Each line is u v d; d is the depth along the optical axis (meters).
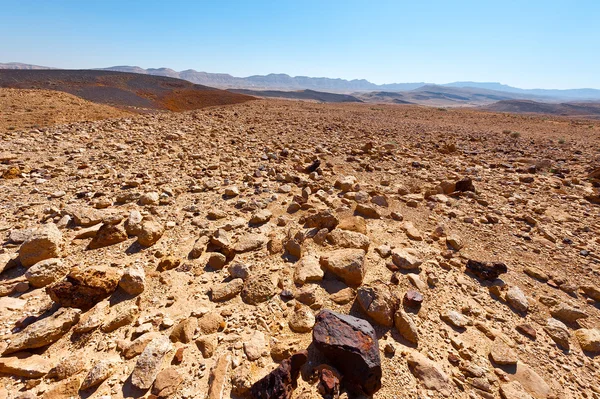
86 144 12.38
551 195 9.48
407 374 3.41
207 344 3.51
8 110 23.45
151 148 12.28
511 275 5.44
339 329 3.46
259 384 2.99
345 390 3.21
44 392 2.93
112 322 3.70
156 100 64.56
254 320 3.98
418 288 4.77
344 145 15.18
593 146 18.22
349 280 4.75
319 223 6.33
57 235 4.93
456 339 3.94
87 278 4.04
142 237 5.38
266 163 11.16
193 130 16.88
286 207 7.43
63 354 3.37
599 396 3.45
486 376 3.48
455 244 6.14
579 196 9.48
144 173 9.12
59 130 14.63
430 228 6.93
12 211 6.34
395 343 3.79
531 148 17.20
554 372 3.69
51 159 10.09
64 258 4.89
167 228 6.07
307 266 4.96
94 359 3.31
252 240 5.72
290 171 10.40
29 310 3.89
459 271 5.39
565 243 6.64
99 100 52.56
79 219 5.88
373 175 10.62
